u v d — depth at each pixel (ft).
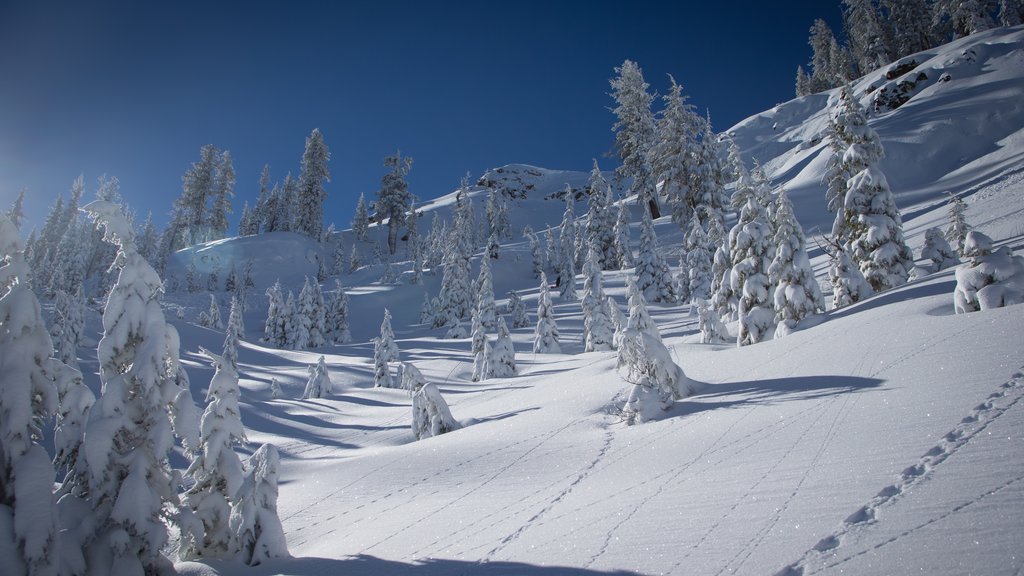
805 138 242.99
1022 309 25.75
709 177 155.33
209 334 142.61
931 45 279.08
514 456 27.73
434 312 175.52
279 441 53.98
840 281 54.34
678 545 13.33
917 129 167.63
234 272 219.82
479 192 466.29
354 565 17.97
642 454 23.00
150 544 18.74
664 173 160.15
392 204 303.89
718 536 13.23
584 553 14.32
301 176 298.56
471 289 174.29
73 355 101.40
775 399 25.12
